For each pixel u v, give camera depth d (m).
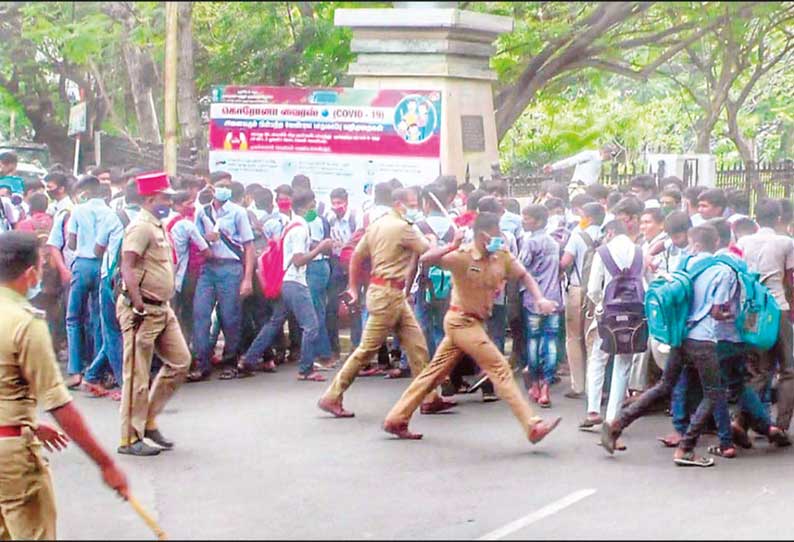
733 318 8.31
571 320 10.38
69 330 10.55
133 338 8.37
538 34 7.25
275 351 12.09
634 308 8.81
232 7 6.86
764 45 9.80
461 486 7.77
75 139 9.48
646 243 9.83
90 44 6.43
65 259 10.68
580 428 9.38
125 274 8.29
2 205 11.49
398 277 9.41
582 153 14.29
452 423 9.63
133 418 8.41
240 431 9.23
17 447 6.07
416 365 9.48
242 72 8.30
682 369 8.47
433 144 11.47
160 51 6.69
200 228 11.01
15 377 6.00
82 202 10.41
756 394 9.01
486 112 11.98
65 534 6.41
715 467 8.38
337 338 12.04
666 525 6.91
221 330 12.28
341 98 10.52
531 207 10.09
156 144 8.65
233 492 7.52
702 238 8.39
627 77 8.67
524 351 10.47
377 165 11.24
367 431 9.28
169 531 6.55
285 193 10.93
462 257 8.49
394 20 11.02
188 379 11.16
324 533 6.57
